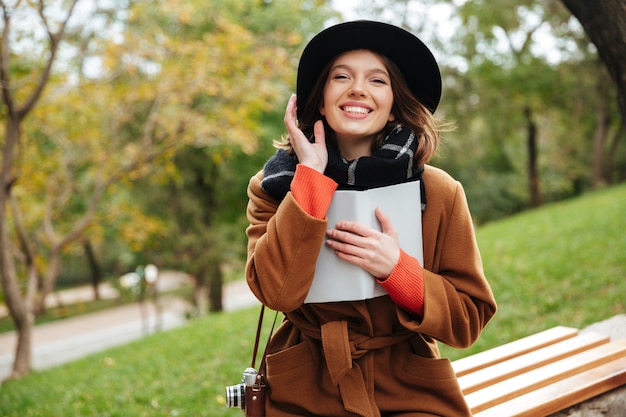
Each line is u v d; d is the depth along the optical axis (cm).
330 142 183
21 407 539
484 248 950
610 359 272
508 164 2531
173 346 682
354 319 178
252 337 650
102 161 926
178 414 434
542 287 639
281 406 181
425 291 167
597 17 272
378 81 177
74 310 2822
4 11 637
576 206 1343
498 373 260
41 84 690
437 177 181
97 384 574
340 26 172
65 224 1181
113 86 932
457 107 1933
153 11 952
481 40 1916
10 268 782
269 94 946
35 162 955
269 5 1527
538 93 1880
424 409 175
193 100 1043
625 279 597
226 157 1388
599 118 2136
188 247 1494
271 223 167
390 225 167
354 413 174
